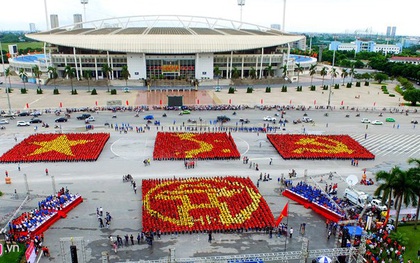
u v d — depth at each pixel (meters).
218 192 68.50
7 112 128.38
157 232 55.53
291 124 118.81
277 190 71.88
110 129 109.44
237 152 90.06
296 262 50.31
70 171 79.12
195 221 58.75
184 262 48.88
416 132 114.06
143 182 72.25
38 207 63.38
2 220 58.56
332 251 48.41
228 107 139.25
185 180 73.56
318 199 65.62
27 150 88.25
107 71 189.50
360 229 53.72
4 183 72.88
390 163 87.62
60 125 113.00
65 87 186.75
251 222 58.81
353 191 66.00
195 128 111.06
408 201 55.38
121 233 56.31
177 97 137.75
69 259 49.34
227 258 47.19
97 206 64.50
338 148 94.12
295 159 88.50
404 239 53.03
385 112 140.25
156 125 114.31
